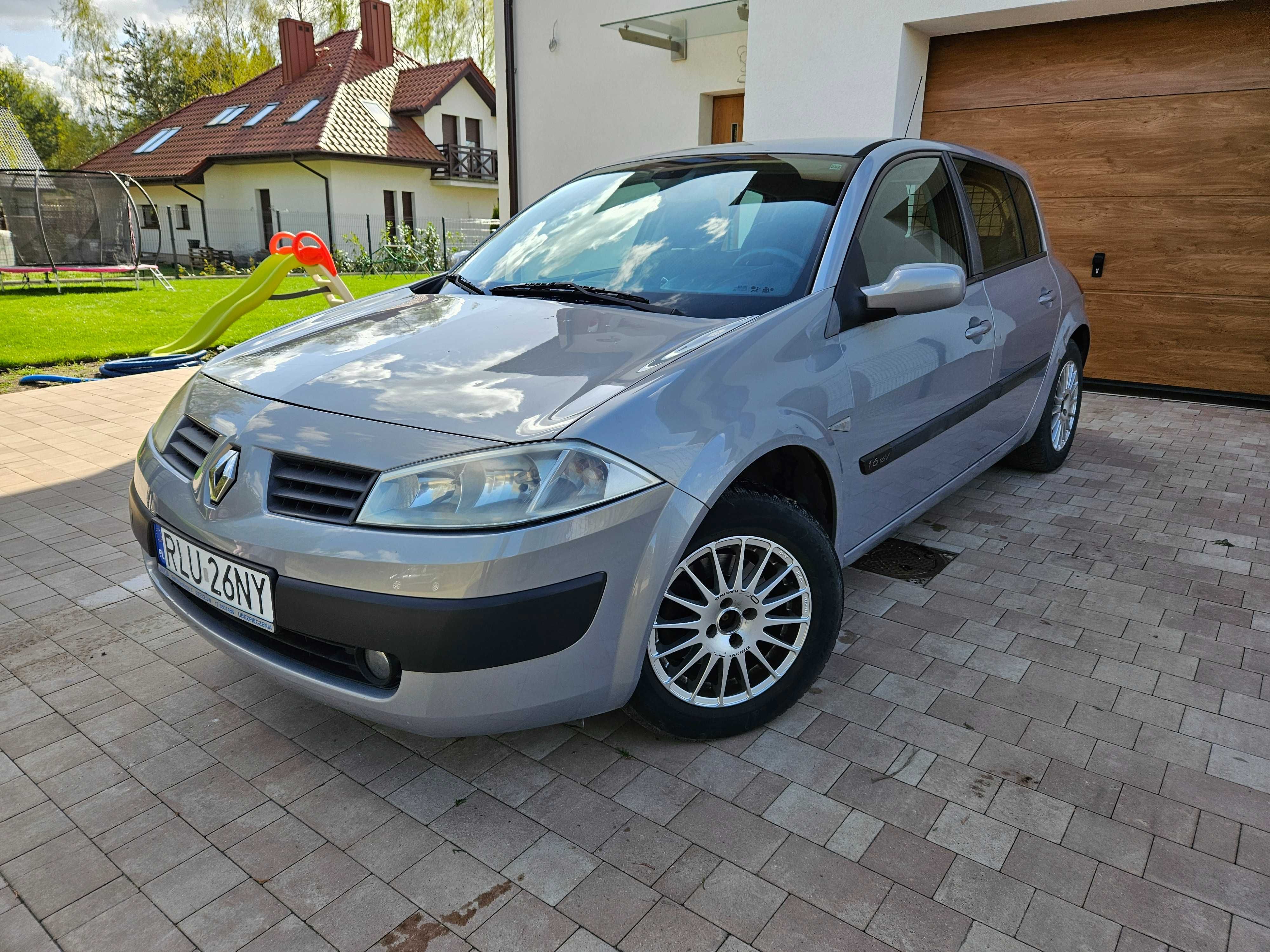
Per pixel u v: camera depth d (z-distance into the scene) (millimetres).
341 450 1929
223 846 1975
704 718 2285
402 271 23359
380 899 1820
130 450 5121
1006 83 6512
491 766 2264
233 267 21297
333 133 25234
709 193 3035
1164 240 6203
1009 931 1732
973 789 2164
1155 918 1767
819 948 1693
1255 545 3752
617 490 1898
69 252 14711
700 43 8109
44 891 1841
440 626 1798
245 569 1960
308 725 2451
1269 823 2047
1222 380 6262
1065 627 3018
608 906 1797
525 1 9320
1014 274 3801
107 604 3188
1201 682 2672
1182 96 5883
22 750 2326
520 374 2152
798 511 2318
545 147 9617
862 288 2617
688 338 2277
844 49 6617
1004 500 4324
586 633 1930
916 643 2904
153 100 44031
